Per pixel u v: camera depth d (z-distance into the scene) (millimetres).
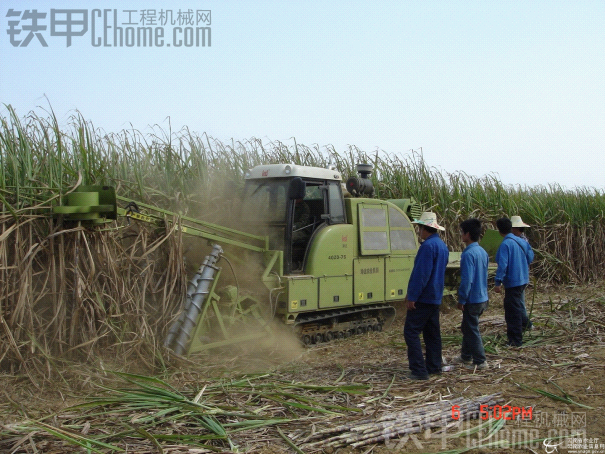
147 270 6938
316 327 8500
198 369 6637
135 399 5273
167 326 6969
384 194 12250
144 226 7012
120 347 6445
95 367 6109
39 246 6129
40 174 6633
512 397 5605
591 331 8672
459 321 10336
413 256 9883
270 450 4312
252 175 8461
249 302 7730
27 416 4992
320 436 4508
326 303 8227
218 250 7203
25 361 5883
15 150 6500
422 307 6359
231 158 10016
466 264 6633
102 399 5301
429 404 5254
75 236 6277
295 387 5828
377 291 9117
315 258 8070
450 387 5926
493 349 7676
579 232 15391
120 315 6434
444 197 13133
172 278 6945
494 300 12711
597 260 16047
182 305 6922
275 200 8141
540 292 13883
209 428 4664
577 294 13531
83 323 6305
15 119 6543
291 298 7691
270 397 5438
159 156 8727
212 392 5637
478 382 6113
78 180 6406
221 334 7305
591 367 6586
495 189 14812
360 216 8852
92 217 6238
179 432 4641
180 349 6754
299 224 8242
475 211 13594
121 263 6766
